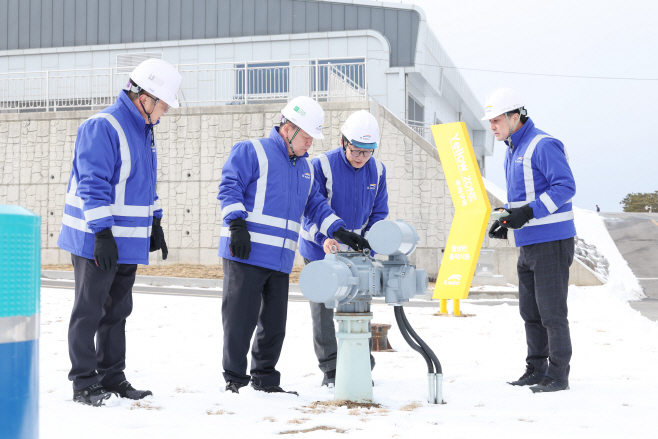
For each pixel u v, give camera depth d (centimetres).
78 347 338
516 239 441
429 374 359
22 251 144
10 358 140
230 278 393
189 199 1812
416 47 2194
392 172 1750
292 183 408
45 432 267
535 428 293
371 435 270
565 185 414
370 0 2211
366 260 350
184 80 2162
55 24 2362
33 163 1884
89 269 344
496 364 526
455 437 271
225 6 2267
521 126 452
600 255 2312
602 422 308
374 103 1739
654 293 1719
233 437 264
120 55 2306
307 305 1094
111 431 271
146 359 523
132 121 365
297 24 2238
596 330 805
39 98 2225
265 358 408
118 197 357
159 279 1552
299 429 280
